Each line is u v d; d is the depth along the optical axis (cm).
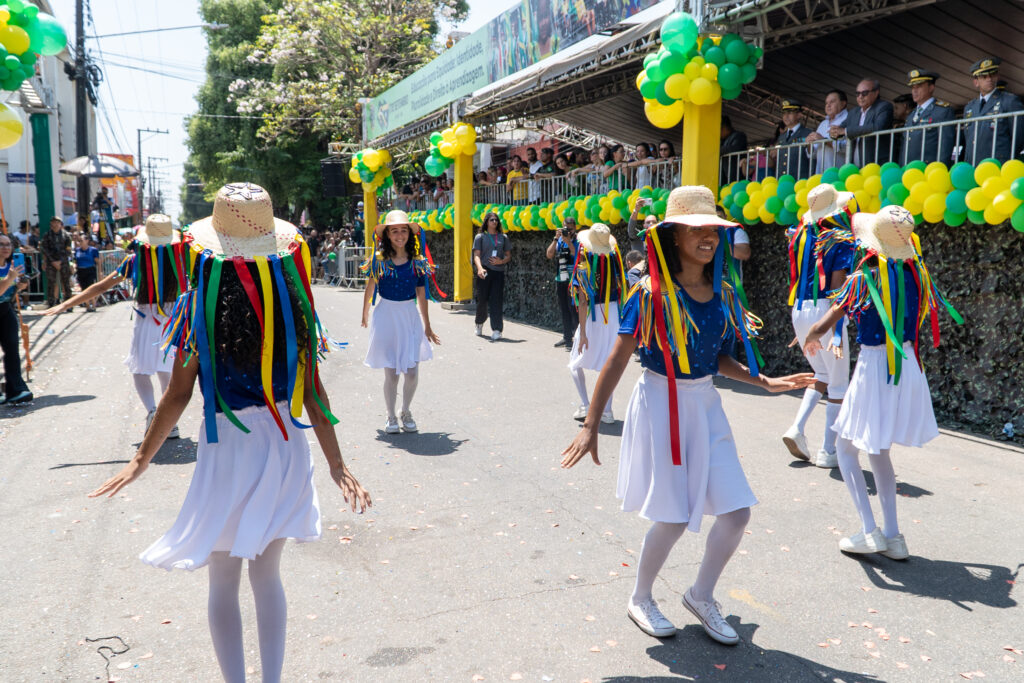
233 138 3700
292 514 262
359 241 2722
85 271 1602
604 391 316
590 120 1659
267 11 3734
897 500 493
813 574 389
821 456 561
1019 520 459
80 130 2078
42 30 773
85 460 575
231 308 253
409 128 1928
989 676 300
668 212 314
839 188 723
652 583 336
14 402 750
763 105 1409
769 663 309
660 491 312
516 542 427
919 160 711
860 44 1100
